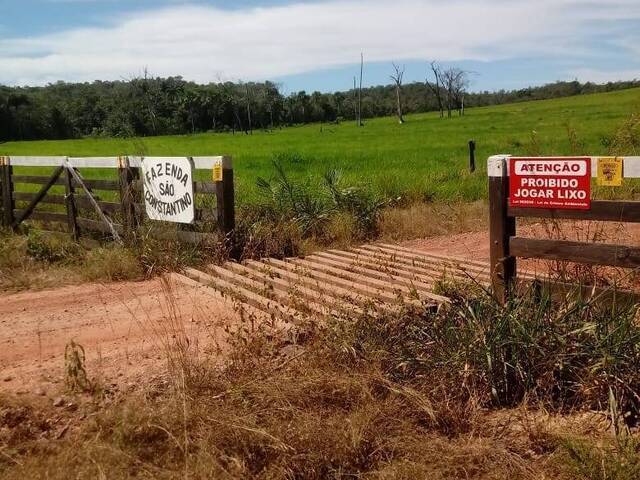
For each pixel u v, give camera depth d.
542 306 4.23
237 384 3.90
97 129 85.12
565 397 3.91
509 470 3.27
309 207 9.70
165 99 94.81
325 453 3.32
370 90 163.88
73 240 9.27
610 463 3.16
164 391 4.04
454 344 4.19
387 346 4.40
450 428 3.68
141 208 8.77
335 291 5.88
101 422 3.52
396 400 3.79
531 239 4.82
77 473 3.09
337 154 30.14
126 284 7.22
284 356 4.49
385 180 14.09
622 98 89.31
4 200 10.79
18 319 5.95
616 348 3.85
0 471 3.20
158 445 3.34
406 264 7.15
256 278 6.71
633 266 4.43
